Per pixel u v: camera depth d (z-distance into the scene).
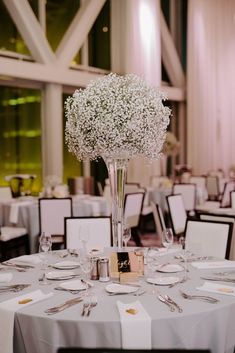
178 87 12.38
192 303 2.22
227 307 2.20
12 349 2.15
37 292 2.42
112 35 10.45
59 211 5.57
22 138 9.09
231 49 13.28
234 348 2.34
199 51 12.32
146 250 3.17
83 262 2.73
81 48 9.93
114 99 2.80
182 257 2.97
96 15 9.60
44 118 9.11
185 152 12.78
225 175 12.95
